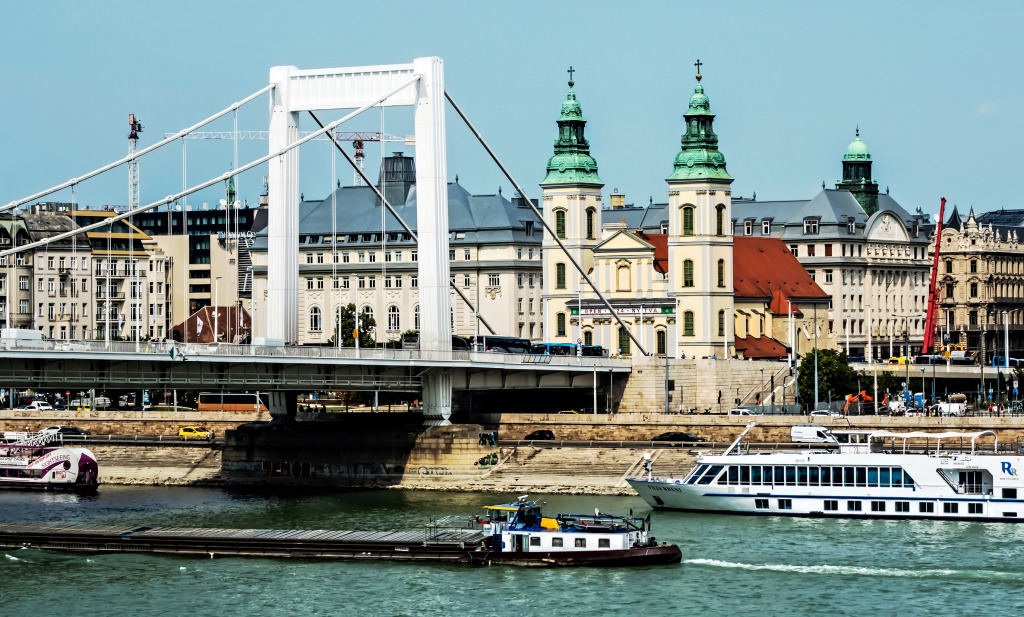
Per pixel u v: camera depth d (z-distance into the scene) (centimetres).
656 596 18688
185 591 19212
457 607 18325
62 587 19475
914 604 18300
